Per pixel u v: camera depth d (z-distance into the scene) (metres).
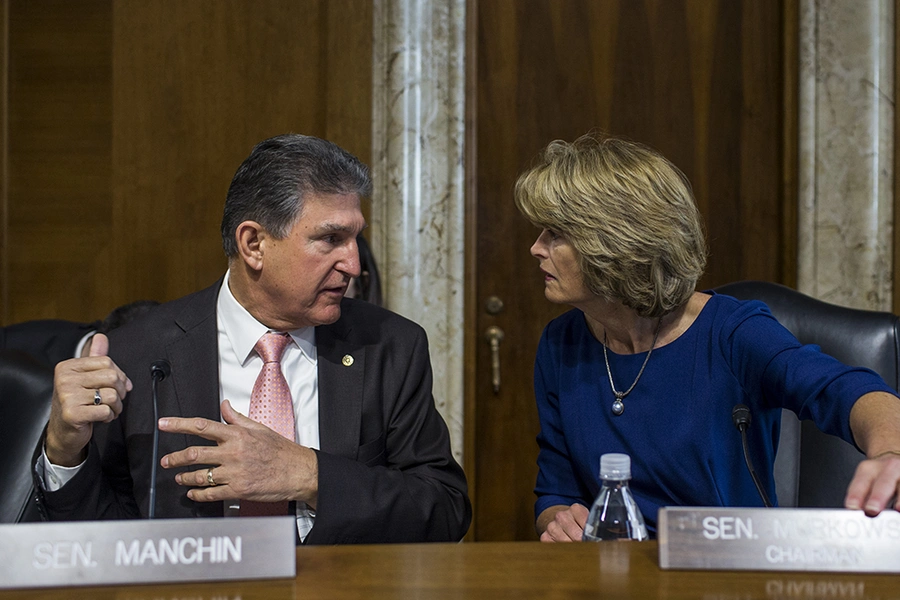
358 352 1.57
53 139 2.98
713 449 1.49
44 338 2.25
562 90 3.15
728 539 0.97
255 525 0.94
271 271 1.42
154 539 0.93
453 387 3.04
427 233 3.01
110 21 2.97
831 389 1.28
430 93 2.99
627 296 1.47
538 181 1.50
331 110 2.98
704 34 3.17
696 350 1.54
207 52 2.98
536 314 3.16
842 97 2.99
